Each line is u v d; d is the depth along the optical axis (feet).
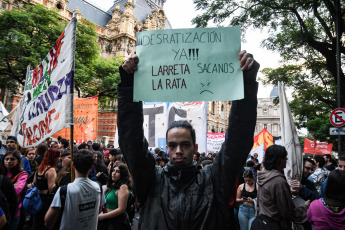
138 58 4.84
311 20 38.22
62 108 10.99
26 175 12.22
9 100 84.43
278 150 9.33
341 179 7.55
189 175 4.59
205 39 4.88
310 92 45.96
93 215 9.09
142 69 4.79
